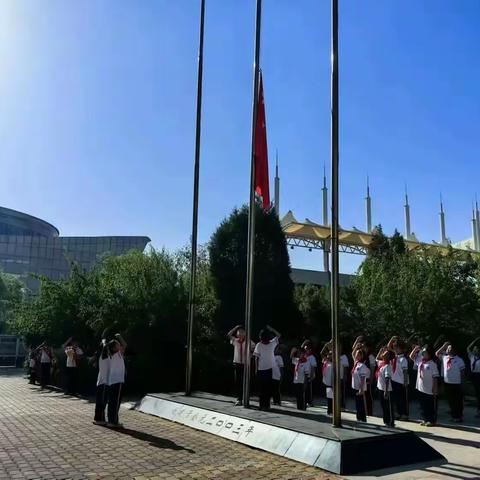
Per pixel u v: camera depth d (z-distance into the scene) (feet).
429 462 25.39
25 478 22.48
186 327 62.75
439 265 71.15
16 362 150.82
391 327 65.46
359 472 23.36
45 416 41.88
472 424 39.63
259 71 41.06
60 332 72.69
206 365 62.13
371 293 68.95
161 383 61.46
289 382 60.95
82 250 290.56
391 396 37.42
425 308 65.57
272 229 66.18
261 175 40.93
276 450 27.25
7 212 321.32
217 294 65.51
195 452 27.71
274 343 38.47
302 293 77.56
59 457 26.45
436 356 46.37
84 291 72.28
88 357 68.03
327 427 28.40
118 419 37.45
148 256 75.20
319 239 116.67
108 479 22.35
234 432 31.48
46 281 75.72
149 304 63.16
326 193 124.26
